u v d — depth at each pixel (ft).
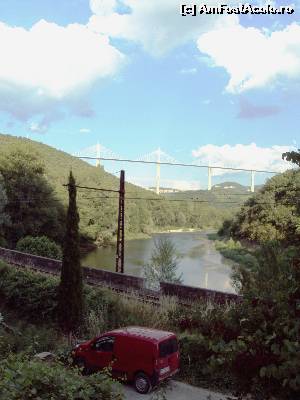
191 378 44.37
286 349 13.56
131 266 187.62
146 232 385.29
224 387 42.27
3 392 20.02
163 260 96.48
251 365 14.24
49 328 65.67
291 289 14.43
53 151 433.07
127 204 370.73
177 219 514.68
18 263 108.68
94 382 25.36
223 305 61.16
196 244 312.29
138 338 43.11
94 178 350.43
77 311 64.03
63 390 22.50
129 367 43.06
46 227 217.97
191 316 56.24
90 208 287.69
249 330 15.10
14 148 217.77
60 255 123.34
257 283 15.92
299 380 13.01
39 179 215.10
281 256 15.35
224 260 220.64
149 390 41.70
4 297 77.46
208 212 547.90
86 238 278.26
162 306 64.23
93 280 85.66
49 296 68.90
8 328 60.29
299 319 14.10
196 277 164.86
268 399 14.20
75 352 47.98
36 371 22.49
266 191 254.47
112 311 65.41
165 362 42.52
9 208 201.36
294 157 16.24
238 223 294.05
